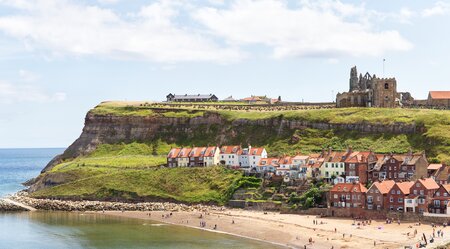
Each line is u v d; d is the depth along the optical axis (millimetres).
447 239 168750
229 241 187875
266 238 190000
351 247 168750
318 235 186375
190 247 180500
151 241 191125
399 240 172750
